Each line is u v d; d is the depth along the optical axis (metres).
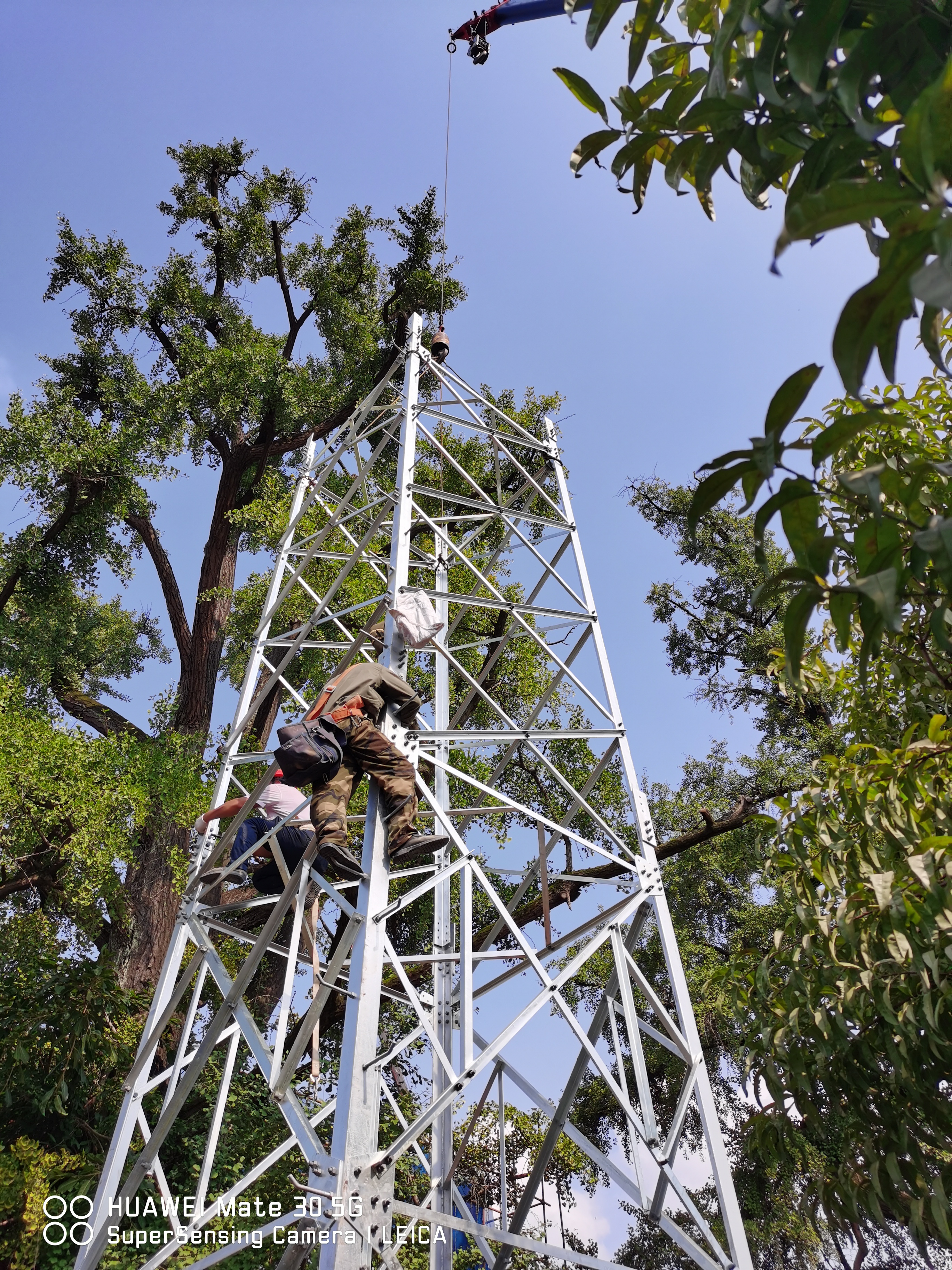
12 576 15.84
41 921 11.70
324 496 16.39
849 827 4.91
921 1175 4.38
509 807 6.06
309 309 21.38
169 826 13.48
